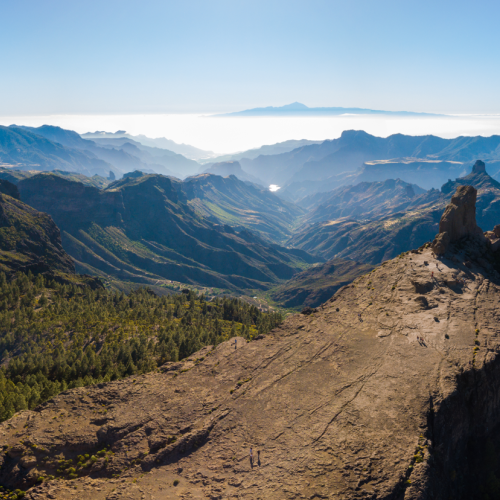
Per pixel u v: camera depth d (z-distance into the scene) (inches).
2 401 3890.3
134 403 2979.8
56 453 2539.4
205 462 2343.8
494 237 4512.8
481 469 2632.9
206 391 3036.4
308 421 2504.9
